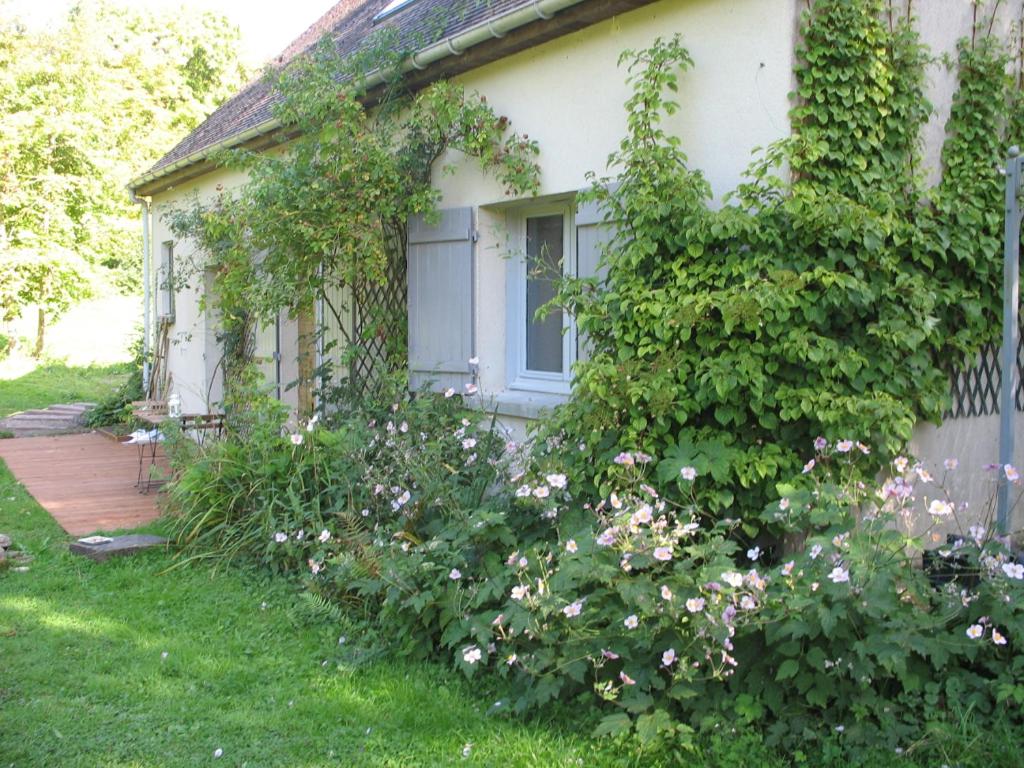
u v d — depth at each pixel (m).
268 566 5.65
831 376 4.42
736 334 4.45
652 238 4.75
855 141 4.71
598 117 5.54
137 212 21.11
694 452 4.37
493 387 6.61
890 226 4.52
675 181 4.66
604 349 5.04
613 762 3.24
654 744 3.22
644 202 4.70
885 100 4.76
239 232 7.06
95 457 10.67
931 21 5.10
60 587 5.43
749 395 4.42
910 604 3.37
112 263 23.36
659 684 3.35
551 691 3.41
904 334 4.39
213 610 4.98
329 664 4.22
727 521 3.78
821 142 4.46
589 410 4.57
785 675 3.21
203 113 26.58
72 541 6.52
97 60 20.09
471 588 4.02
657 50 4.96
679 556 3.71
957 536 4.46
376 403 6.63
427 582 4.09
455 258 6.59
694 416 4.61
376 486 5.38
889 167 4.84
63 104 18.75
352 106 6.52
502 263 6.62
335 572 4.77
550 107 5.89
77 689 3.93
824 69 4.57
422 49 6.43
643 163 4.79
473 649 3.62
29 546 6.38
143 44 25.62
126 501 8.04
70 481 9.07
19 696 3.85
